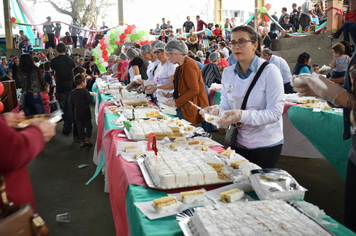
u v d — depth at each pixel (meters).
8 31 16.25
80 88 5.34
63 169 4.30
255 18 13.02
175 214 1.24
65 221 2.82
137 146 2.09
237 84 2.02
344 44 5.04
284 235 0.96
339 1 8.84
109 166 2.38
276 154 2.02
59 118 1.13
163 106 3.38
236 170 1.66
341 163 3.42
